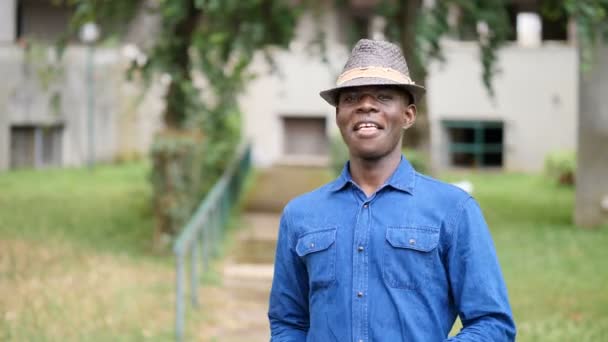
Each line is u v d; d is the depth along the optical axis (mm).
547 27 21938
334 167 16734
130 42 17875
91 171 19969
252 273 9727
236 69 10672
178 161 10383
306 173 20688
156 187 10484
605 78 12469
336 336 2383
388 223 2404
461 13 10641
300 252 2500
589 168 12602
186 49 10453
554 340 6410
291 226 2574
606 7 10086
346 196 2506
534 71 21797
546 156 19922
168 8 9555
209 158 13859
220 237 11562
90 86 20344
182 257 6547
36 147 20141
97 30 17375
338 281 2406
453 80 22000
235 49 10141
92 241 10922
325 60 10984
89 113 20344
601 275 9164
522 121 21906
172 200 10383
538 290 8414
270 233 12547
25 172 19031
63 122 20703
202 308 7852
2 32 19625
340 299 2395
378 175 2496
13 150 19594
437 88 22078
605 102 12445
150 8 10352
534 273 9312
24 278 8398
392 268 2363
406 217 2406
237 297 8492
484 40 10836
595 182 12562
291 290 2619
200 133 11008
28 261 9250
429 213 2406
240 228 12891
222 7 9430
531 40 21953
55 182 17469
